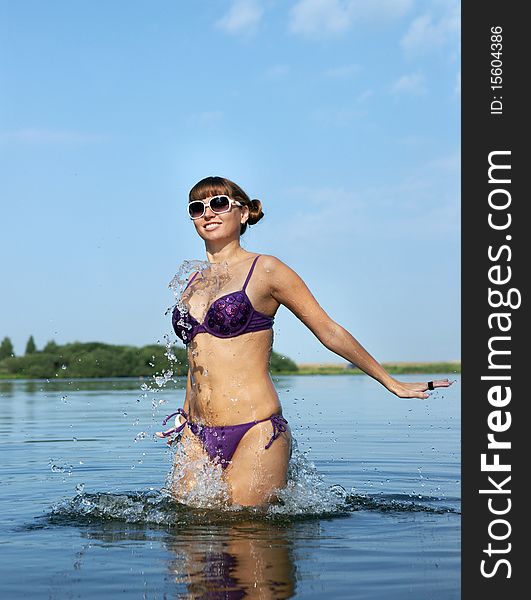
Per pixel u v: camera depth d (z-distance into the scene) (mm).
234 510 3725
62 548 2943
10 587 2416
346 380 26281
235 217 4258
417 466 5375
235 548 2910
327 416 10336
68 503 3928
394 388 4000
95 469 5352
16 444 7027
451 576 2518
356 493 4223
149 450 6551
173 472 4051
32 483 4684
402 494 4207
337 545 2961
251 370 3980
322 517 3566
